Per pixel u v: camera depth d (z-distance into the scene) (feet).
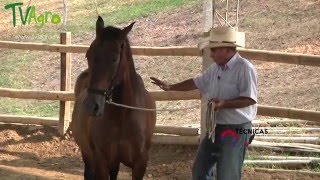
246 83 16.21
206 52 25.04
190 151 27.04
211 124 16.25
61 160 28.07
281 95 38.06
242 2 59.57
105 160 18.60
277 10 56.08
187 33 53.26
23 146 29.63
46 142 29.78
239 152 16.80
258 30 51.57
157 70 45.98
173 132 27.45
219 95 16.67
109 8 66.85
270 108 24.57
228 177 16.65
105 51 16.40
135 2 67.41
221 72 16.63
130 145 18.33
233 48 16.46
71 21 63.67
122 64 17.07
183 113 35.96
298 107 35.47
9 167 26.84
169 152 27.30
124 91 17.70
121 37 16.87
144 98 18.83
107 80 16.37
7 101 41.47
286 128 29.09
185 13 59.47
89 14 65.72
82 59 50.98
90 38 56.59
